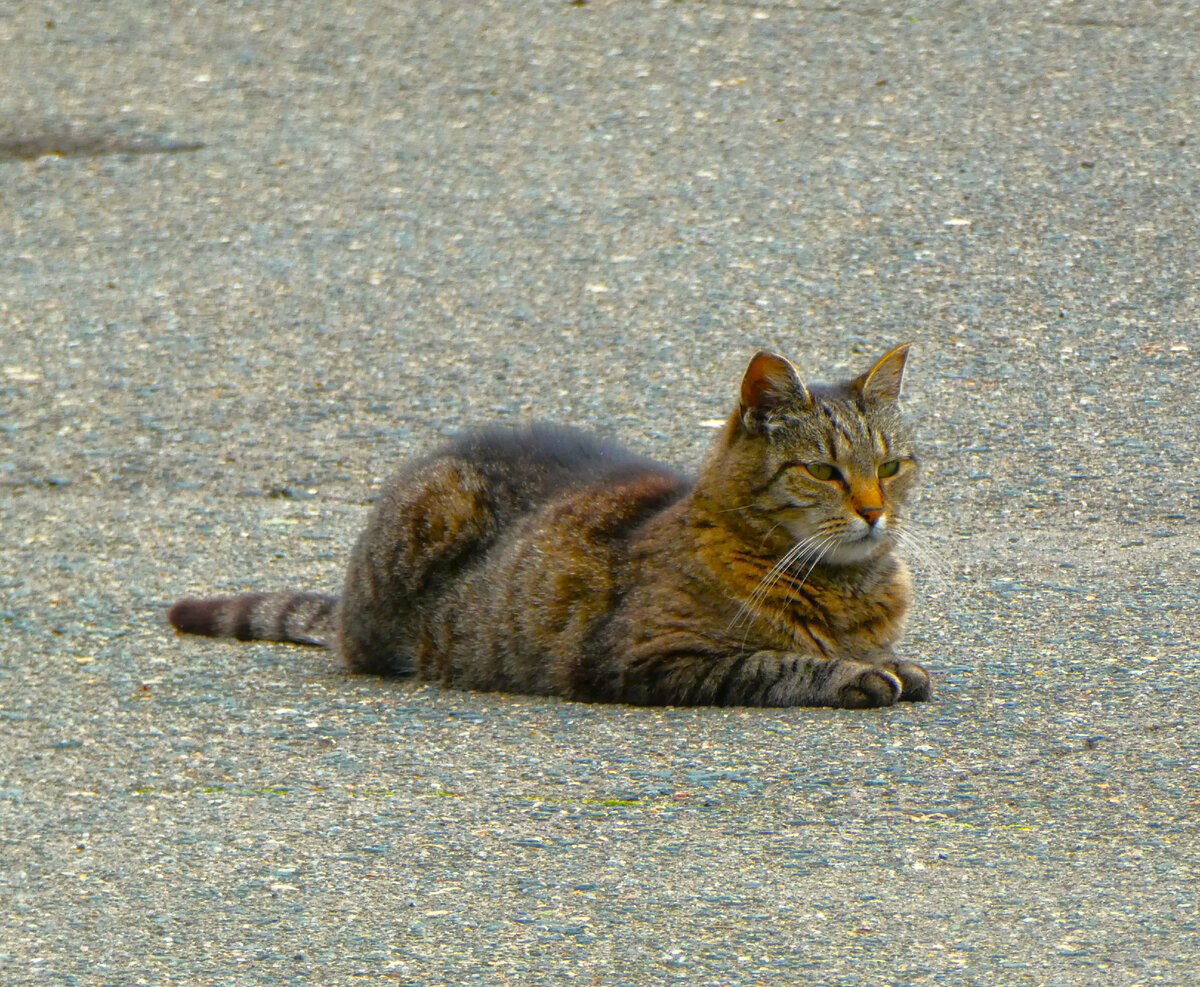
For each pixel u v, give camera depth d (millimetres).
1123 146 24891
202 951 8891
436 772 11258
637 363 20234
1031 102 26750
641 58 30062
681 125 27188
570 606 12977
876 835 9891
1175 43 28781
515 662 13242
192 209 25672
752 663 12367
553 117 28031
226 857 10047
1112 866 9367
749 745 11398
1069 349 19688
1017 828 9906
